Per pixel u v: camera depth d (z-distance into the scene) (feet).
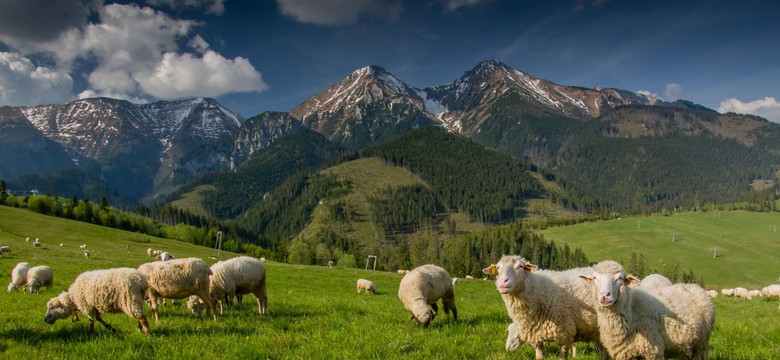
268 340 36.40
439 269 52.90
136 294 38.17
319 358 31.65
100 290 38.09
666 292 30.91
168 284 45.42
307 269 209.36
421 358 32.04
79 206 410.93
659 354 28.45
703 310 29.60
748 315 71.51
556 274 34.65
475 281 189.37
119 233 341.41
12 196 398.62
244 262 54.24
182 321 45.39
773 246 639.76
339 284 161.27
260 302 55.83
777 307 83.82
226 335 38.11
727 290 125.80
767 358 32.35
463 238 635.66
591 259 593.42
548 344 38.11
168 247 322.96
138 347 34.14
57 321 45.03
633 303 29.12
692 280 487.20
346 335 39.04
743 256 598.34
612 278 27.66
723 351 34.99
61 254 210.38
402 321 49.21
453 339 38.09
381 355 32.96
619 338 28.91
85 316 48.44
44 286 97.45
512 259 31.96
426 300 49.47
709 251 620.90
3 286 103.14
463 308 72.54
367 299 102.01
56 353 32.12
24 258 177.37
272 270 192.13
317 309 57.62
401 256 484.74
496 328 43.75
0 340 35.83
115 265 174.19
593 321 32.14
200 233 446.60
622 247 645.51
